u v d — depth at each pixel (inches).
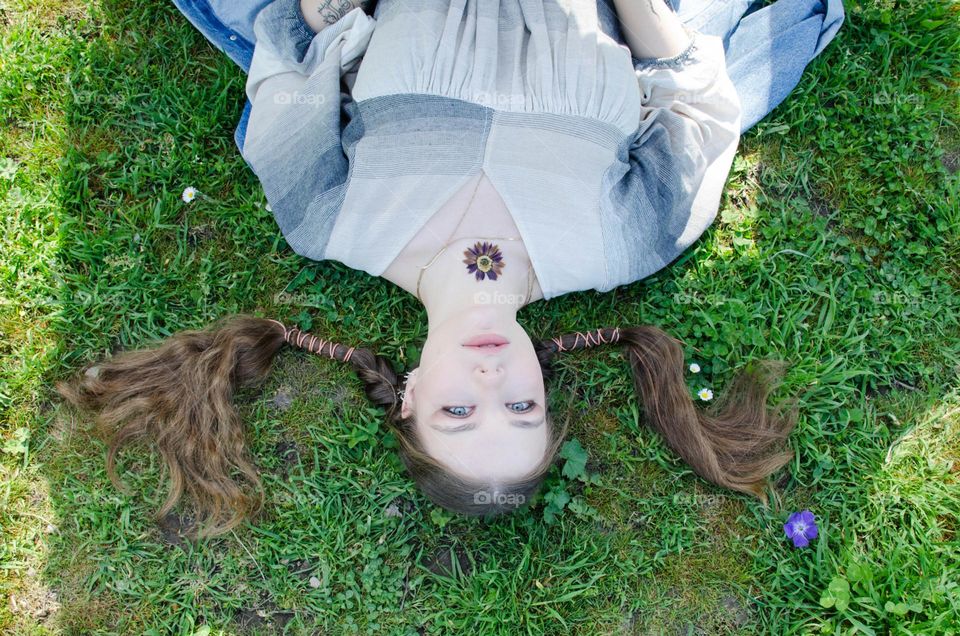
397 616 103.4
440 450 88.0
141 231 108.7
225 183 110.7
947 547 105.7
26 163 108.7
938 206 113.6
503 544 105.6
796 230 113.6
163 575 102.0
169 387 103.2
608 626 105.1
